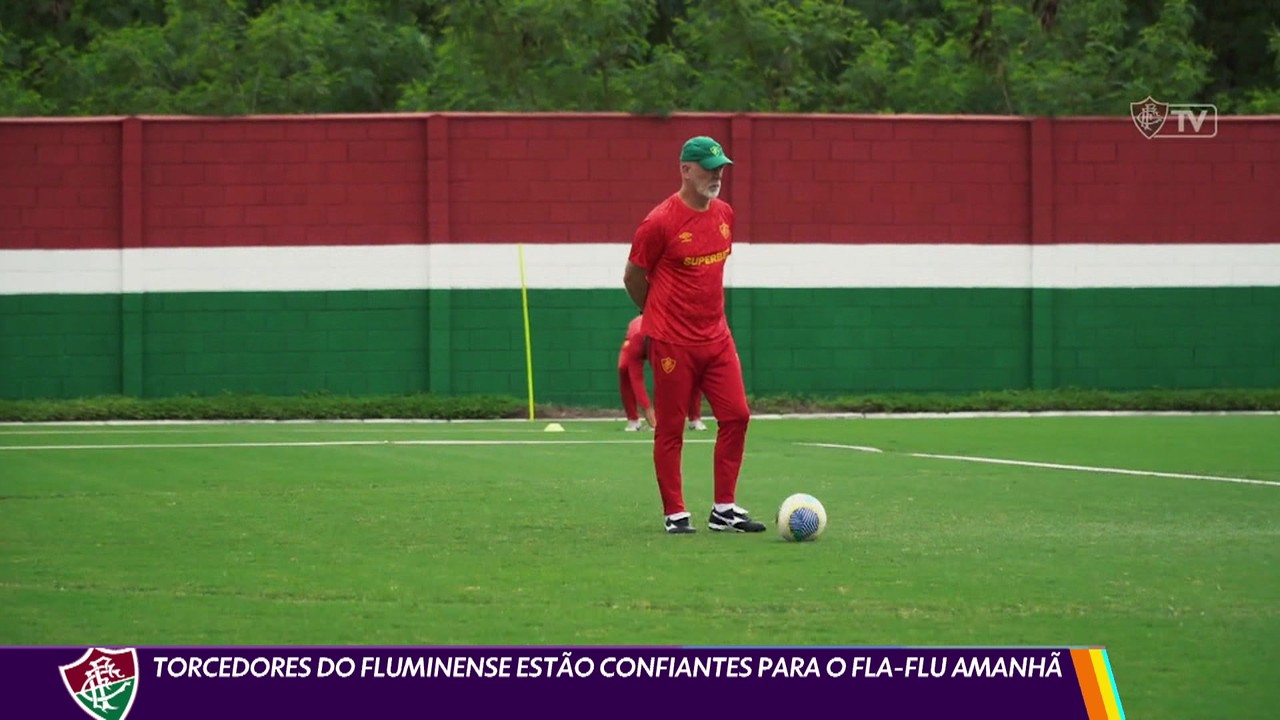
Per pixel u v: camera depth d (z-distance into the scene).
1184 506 35.97
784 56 87.25
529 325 71.94
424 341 71.94
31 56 103.88
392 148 71.75
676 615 23.62
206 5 91.56
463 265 71.75
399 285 71.94
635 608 24.14
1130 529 32.28
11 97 88.88
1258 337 74.88
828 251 72.94
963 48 91.44
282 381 71.69
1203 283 74.62
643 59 88.94
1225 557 28.72
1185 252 74.50
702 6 88.50
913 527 32.59
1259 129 74.62
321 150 71.62
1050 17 84.25
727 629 22.66
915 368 73.50
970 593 25.27
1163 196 74.44
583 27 85.88
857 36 93.88
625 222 72.19
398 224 71.81
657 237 31.22
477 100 85.62
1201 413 70.56
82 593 25.48
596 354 72.19
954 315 73.69
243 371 71.62
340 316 71.69
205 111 71.94
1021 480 41.41
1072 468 44.78
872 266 73.19
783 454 49.06
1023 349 74.12
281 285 71.62
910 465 45.53
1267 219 74.81
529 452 49.38
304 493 38.56
